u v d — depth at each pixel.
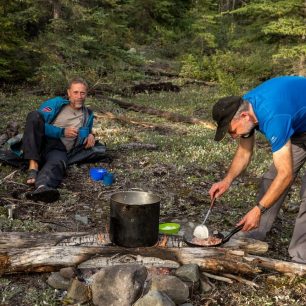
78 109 6.18
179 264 3.51
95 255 3.51
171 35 27.98
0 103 11.07
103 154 6.57
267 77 18.33
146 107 11.80
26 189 5.46
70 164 6.26
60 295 3.37
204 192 5.78
